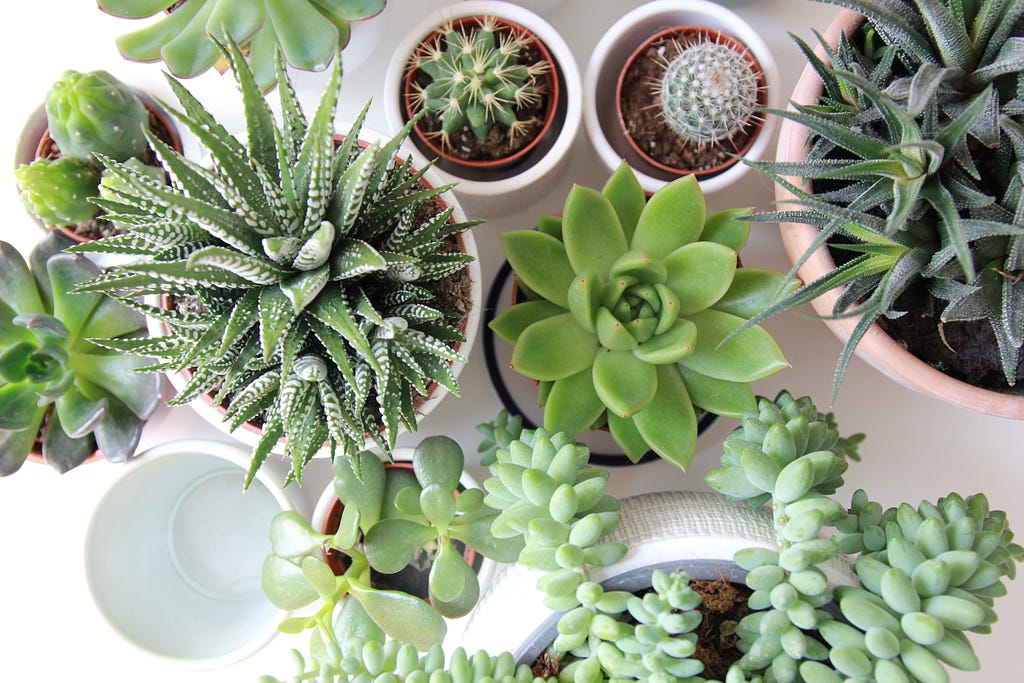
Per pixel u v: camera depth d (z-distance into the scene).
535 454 0.76
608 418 0.93
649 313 0.86
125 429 0.96
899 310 0.86
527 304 0.92
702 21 1.03
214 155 0.66
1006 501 1.08
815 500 0.68
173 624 1.00
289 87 0.70
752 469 0.69
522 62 1.01
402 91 1.00
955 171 0.76
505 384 1.08
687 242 0.88
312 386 0.77
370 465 0.91
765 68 0.99
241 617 1.03
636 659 0.66
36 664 1.12
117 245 0.73
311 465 1.09
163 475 1.03
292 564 0.88
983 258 0.78
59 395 0.90
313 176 0.64
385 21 1.05
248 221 0.67
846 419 1.10
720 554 0.70
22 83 1.13
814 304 0.91
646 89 1.03
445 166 1.01
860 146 0.73
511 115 0.96
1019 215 0.72
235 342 0.75
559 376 0.86
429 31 0.99
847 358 0.77
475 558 1.01
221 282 0.68
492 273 1.12
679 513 0.76
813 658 0.66
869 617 0.63
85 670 1.13
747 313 0.90
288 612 0.96
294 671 0.92
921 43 0.77
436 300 0.89
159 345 0.76
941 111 0.79
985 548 0.68
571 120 0.98
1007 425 1.09
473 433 1.10
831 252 0.88
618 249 0.88
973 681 1.06
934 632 0.61
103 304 0.96
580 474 0.78
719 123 0.94
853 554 0.81
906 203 0.67
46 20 1.13
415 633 0.85
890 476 1.09
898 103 0.78
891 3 0.79
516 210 1.10
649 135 1.03
